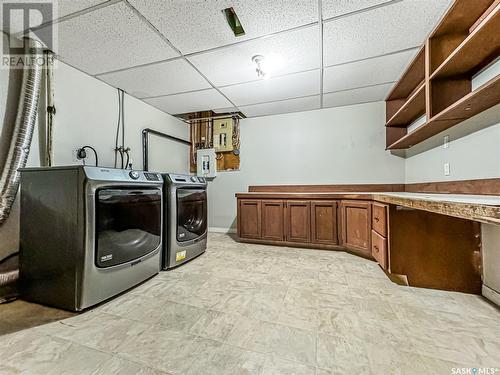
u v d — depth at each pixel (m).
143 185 2.07
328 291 1.87
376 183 3.49
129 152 3.11
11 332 1.36
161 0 1.56
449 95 1.92
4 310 1.60
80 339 1.29
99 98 2.71
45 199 1.68
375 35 1.95
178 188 2.49
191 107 3.66
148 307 1.64
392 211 2.04
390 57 2.29
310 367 1.08
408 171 3.26
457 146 2.11
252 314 1.54
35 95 1.93
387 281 2.06
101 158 2.72
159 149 3.71
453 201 1.11
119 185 1.83
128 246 1.91
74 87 2.43
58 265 1.63
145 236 2.10
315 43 2.06
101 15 1.70
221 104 3.55
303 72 2.58
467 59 1.66
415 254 1.98
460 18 1.72
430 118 1.96
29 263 1.72
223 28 1.86
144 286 2.00
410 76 2.66
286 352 1.18
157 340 1.28
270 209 3.39
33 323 1.45
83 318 1.51
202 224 2.95
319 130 3.78
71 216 1.60
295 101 3.45
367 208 2.65
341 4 1.61
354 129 3.60
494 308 1.59
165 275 2.25
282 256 2.84
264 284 2.02
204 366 1.09
